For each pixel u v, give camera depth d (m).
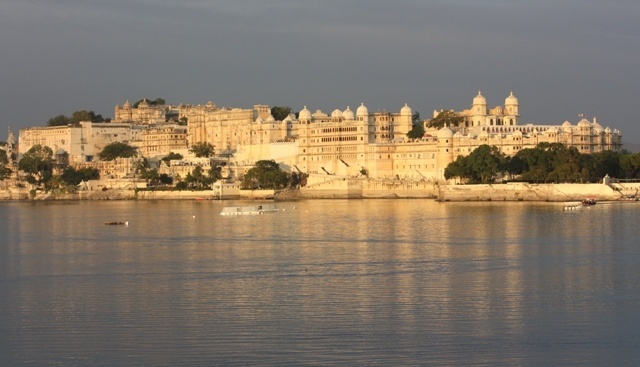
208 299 165.62
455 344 133.88
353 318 148.75
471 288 173.88
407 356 128.50
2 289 179.75
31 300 167.38
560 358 127.56
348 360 127.00
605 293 167.88
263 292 171.62
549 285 176.75
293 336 138.12
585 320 146.75
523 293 168.50
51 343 136.12
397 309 155.12
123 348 133.12
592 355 128.75
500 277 186.88
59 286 182.38
